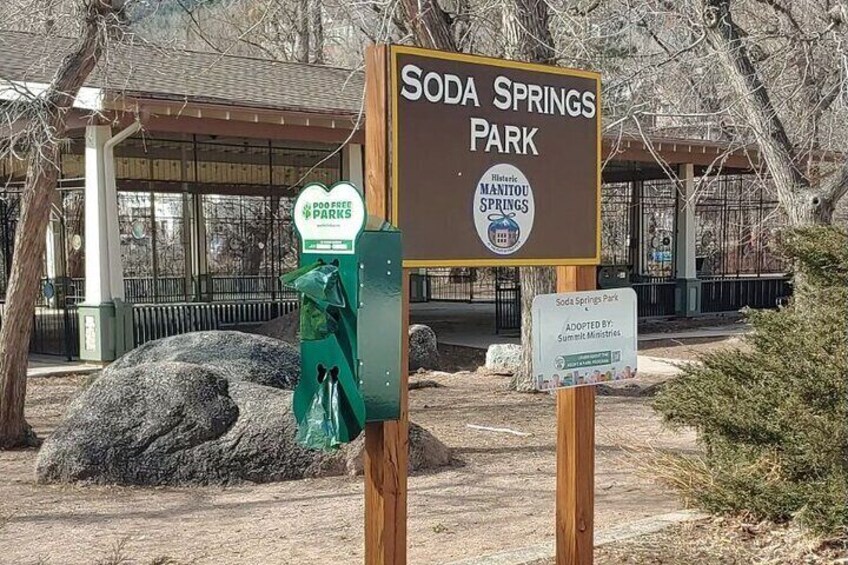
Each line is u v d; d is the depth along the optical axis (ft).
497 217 13.00
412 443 25.17
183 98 43.86
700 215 91.66
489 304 89.45
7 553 17.51
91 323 45.29
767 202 80.07
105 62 34.91
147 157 65.16
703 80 41.11
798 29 38.93
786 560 15.81
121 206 76.74
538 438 29.63
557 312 13.39
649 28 39.88
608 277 65.92
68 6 43.52
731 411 18.30
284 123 47.52
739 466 17.97
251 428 23.76
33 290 28.45
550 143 13.64
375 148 11.96
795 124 39.88
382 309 10.78
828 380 17.10
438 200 12.35
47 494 22.13
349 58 82.89
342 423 10.72
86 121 43.91
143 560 16.96
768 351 18.71
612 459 26.12
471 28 41.91
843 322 17.84
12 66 40.78
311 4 47.42
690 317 73.36
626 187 90.94
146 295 74.54
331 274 10.59
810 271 19.08
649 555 16.12
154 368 24.94
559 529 14.06
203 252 75.92
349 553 17.43
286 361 29.71
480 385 41.50
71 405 27.09
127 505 21.20
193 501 21.61
